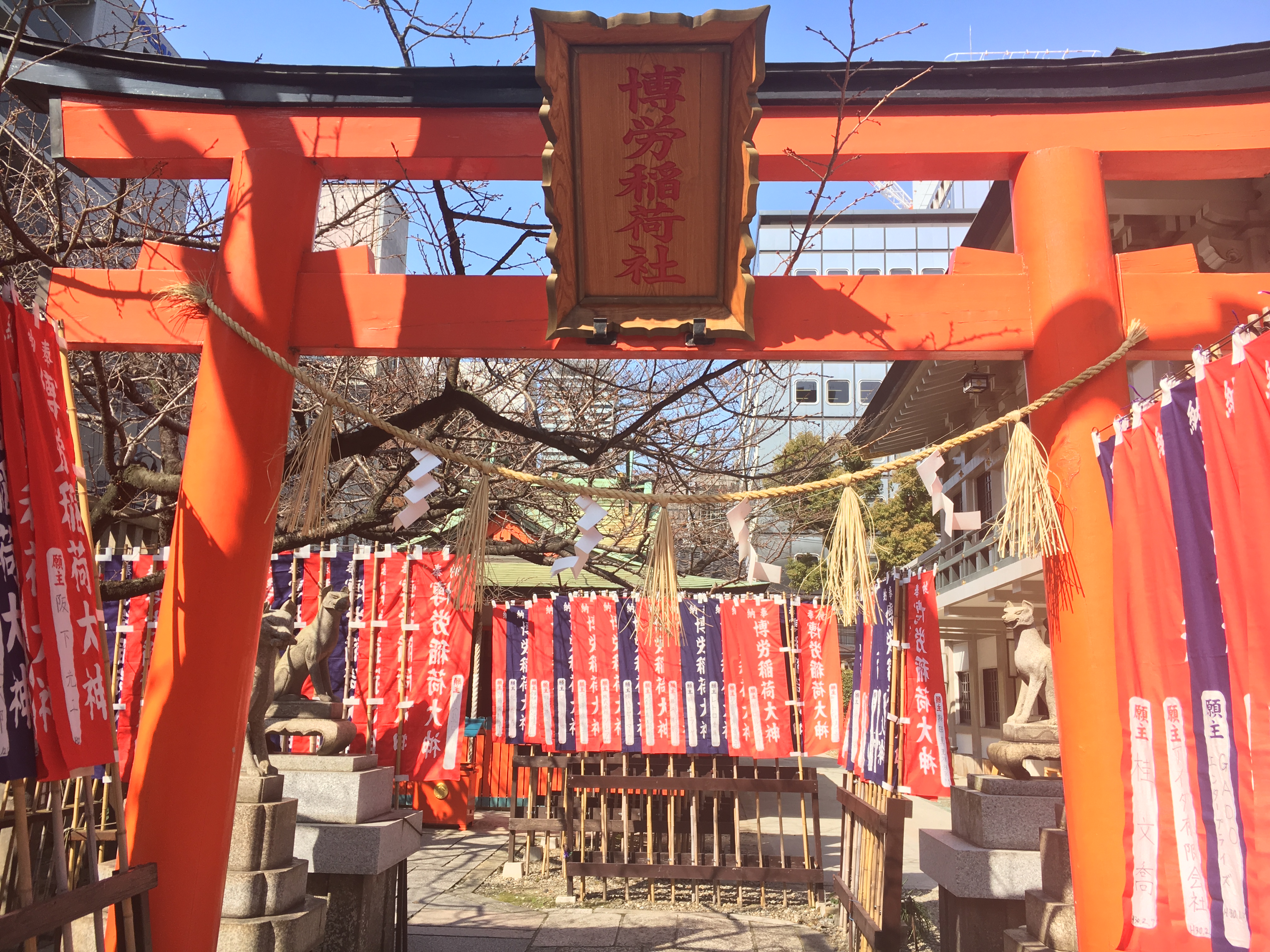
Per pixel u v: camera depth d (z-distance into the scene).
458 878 9.04
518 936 7.06
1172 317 3.98
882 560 19.09
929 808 15.10
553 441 6.19
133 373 7.72
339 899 5.61
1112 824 3.49
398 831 5.94
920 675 5.74
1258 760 2.38
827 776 17.78
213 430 4.08
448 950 6.66
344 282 4.32
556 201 3.79
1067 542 3.74
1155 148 4.28
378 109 4.56
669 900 8.24
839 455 8.98
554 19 3.46
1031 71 4.34
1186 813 2.86
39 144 7.07
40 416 3.09
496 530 8.30
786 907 7.98
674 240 4.03
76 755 2.98
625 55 3.62
